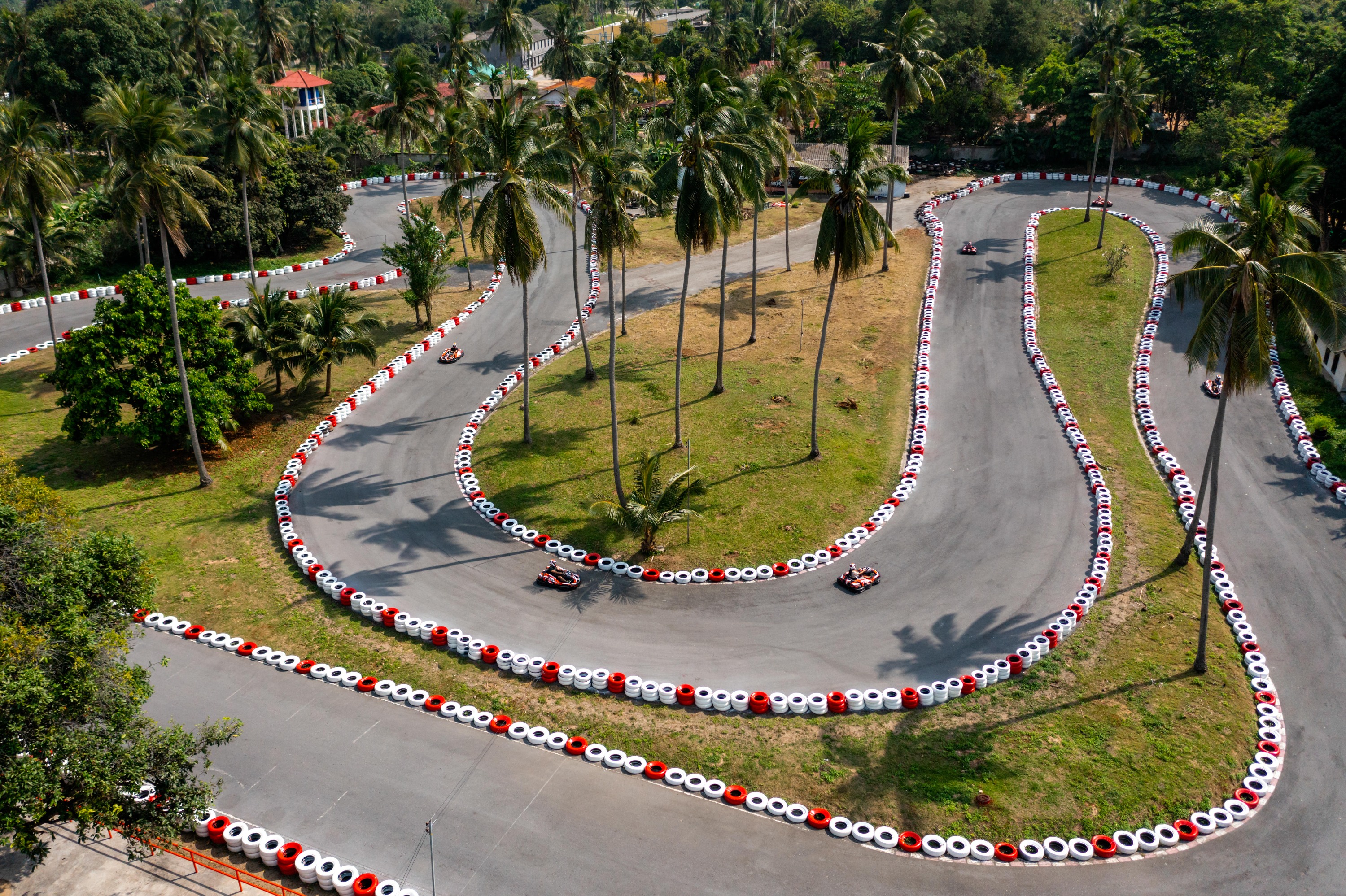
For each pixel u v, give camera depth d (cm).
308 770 2809
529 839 2542
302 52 14925
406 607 3600
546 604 3619
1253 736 2844
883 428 4984
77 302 7225
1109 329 5928
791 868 2441
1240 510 4050
